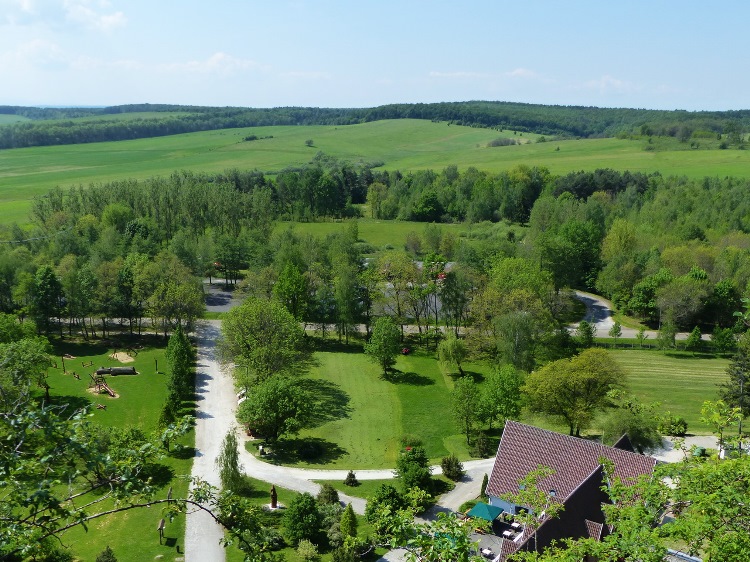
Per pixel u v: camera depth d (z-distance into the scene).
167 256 110.88
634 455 49.72
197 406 76.81
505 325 83.56
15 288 99.25
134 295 99.00
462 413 69.19
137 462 19.30
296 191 194.12
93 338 100.19
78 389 79.75
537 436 54.34
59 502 16.62
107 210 136.88
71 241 118.75
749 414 70.81
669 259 125.56
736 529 21.58
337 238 134.12
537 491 31.80
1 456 16.62
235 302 119.88
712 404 30.77
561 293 124.06
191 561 46.91
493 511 51.75
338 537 49.22
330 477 62.09
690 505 24.73
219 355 85.94
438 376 91.75
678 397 83.75
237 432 70.50
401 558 48.09
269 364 76.25
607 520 27.66
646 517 23.97
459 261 125.88
